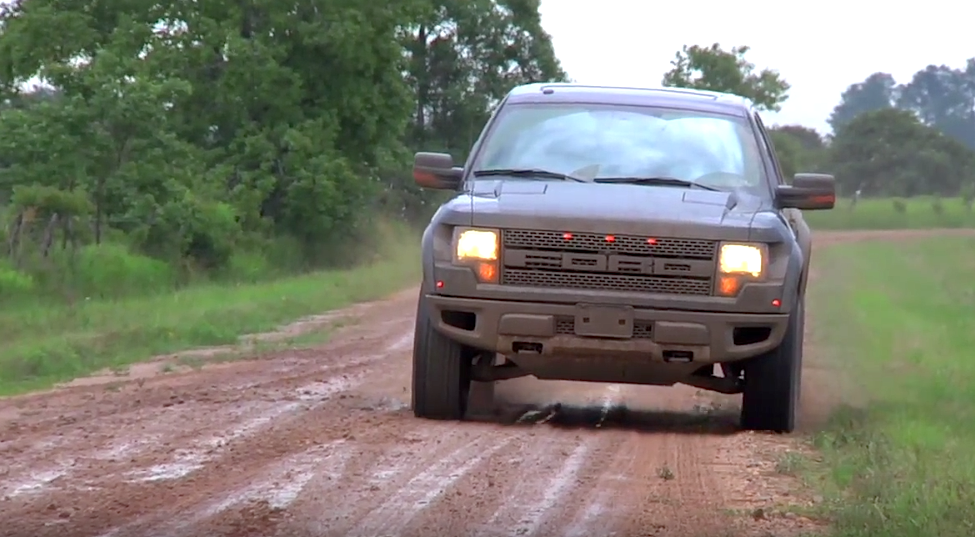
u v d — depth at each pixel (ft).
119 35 247.70
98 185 196.34
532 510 44.29
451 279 59.26
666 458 54.80
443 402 63.10
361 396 72.79
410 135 396.37
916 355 98.99
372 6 266.98
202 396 71.97
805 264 64.69
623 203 59.93
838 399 77.10
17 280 147.02
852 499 45.98
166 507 43.57
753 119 69.31
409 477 49.08
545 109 68.85
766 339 59.72
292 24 259.19
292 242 254.27
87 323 119.85
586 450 55.88
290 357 96.02
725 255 58.29
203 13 256.93
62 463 51.08
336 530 40.96
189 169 221.05
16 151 194.90
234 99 253.44
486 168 65.98
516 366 64.18
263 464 51.13
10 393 76.02
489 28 407.03
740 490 48.57
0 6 269.44
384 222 306.14
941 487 46.21
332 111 266.98
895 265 236.43
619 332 58.29
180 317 123.95
